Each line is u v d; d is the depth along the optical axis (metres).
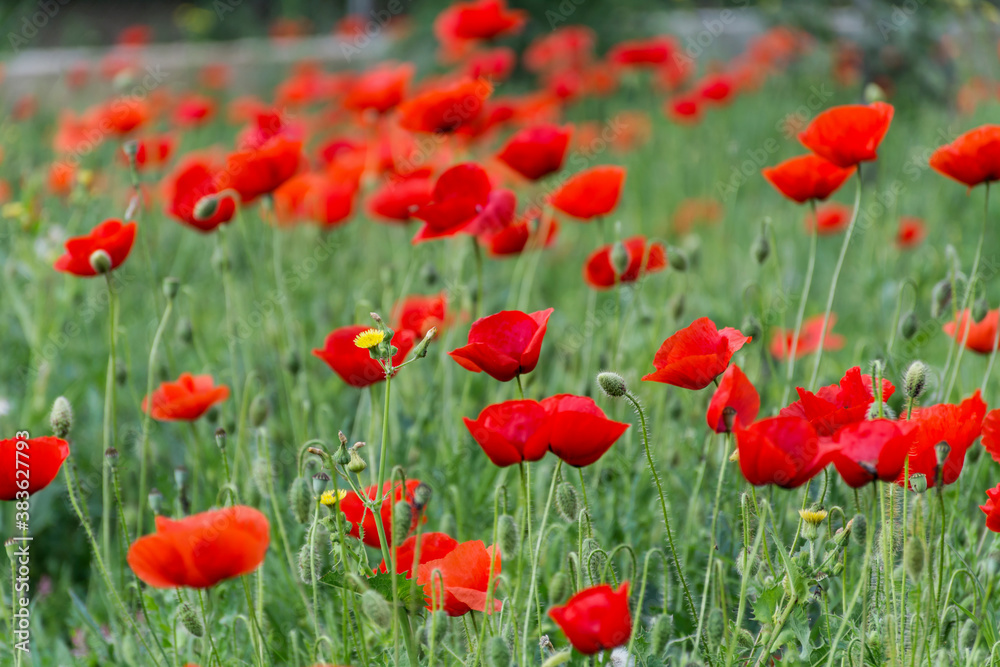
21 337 5.22
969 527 2.89
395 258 5.91
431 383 4.14
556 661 2.00
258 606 2.53
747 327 3.64
